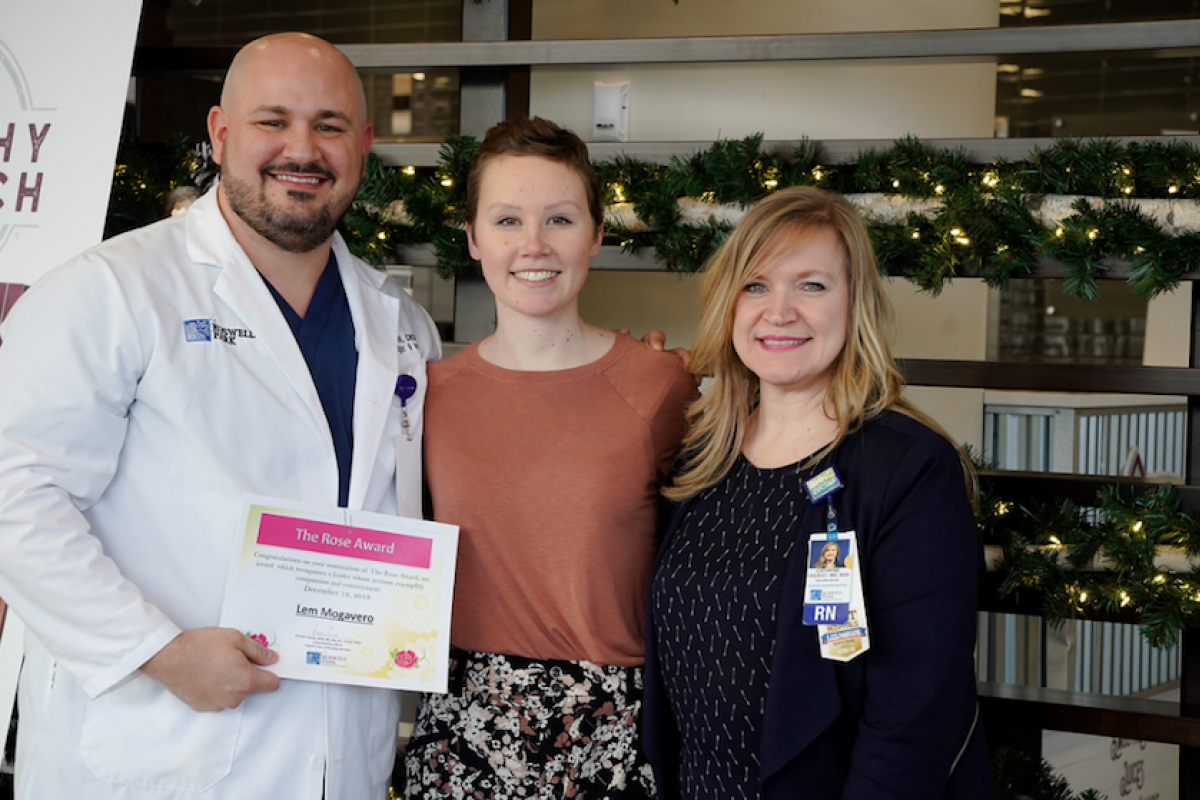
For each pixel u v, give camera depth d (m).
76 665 1.47
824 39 2.30
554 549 1.67
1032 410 3.27
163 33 2.91
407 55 2.49
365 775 1.69
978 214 2.09
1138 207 2.06
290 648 1.58
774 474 1.54
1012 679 3.29
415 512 1.75
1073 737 3.19
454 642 1.71
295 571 1.59
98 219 2.35
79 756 1.55
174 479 1.59
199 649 1.49
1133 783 3.34
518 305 1.71
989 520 2.20
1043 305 5.52
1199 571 2.03
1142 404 3.42
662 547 1.62
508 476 1.70
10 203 2.40
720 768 1.51
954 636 1.36
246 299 1.68
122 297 1.57
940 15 3.16
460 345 2.45
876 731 1.37
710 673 1.49
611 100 3.09
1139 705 2.28
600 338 1.83
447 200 2.31
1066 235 2.04
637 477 1.71
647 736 1.61
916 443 1.43
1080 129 4.71
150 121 2.91
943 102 3.20
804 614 1.41
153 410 1.60
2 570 1.47
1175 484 2.18
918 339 3.28
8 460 1.48
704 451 1.64
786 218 1.53
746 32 3.26
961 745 1.39
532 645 1.67
